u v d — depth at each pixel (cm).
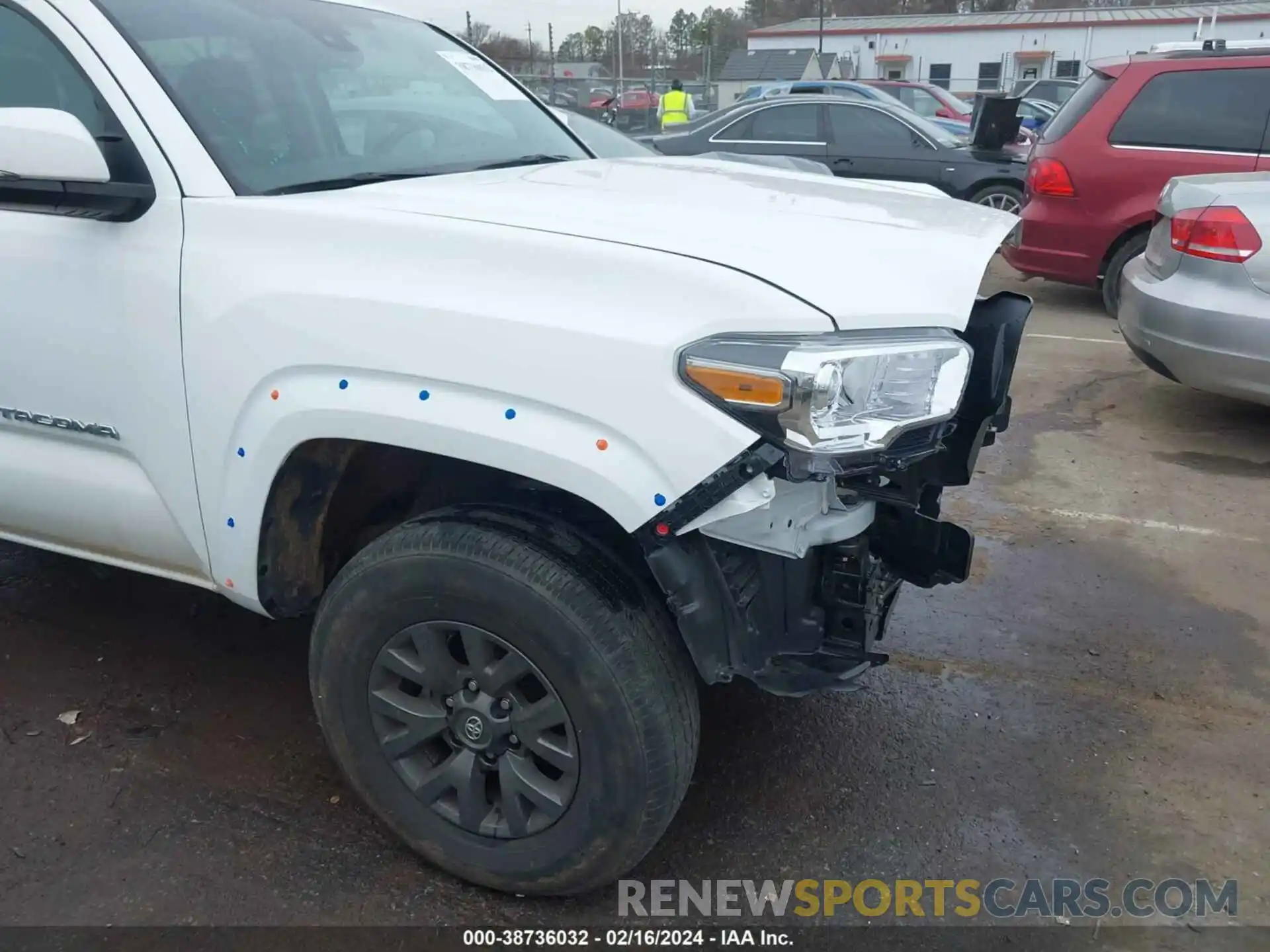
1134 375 637
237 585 236
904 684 318
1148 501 452
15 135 210
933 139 988
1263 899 237
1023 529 426
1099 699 312
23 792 263
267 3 289
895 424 183
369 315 202
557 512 215
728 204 235
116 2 246
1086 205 741
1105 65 745
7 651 325
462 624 209
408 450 219
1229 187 480
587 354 185
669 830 256
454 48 351
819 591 213
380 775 231
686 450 180
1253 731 296
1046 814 263
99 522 258
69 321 239
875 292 190
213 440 224
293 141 253
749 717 301
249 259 217
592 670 197
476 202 223
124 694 305
